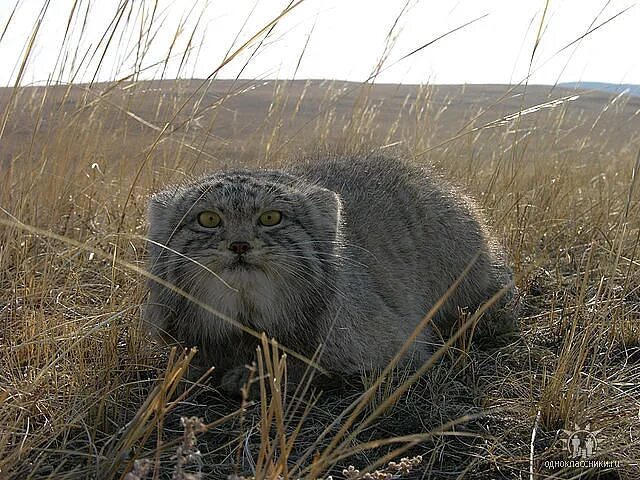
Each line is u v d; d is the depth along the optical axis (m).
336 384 0.77
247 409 0.69
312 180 0.94
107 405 0.64
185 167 1.14
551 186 1.28
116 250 0.85
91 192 1.09
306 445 0.63
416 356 0.86
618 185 1.47
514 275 1.02
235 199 0.72
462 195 1.06
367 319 0.80
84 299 0.88
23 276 0.84
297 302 0.73
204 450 0.62
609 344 0.83
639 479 0.59
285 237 0.73
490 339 0.92
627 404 0.70
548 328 0.92
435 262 0.97
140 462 0.47
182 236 0.73
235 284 0.71
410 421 0.69
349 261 0.82
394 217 0.95
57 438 0.61
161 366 0.77
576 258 1.10
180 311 0.74
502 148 1.36
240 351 0.74
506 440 0.65
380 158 1.06
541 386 0.73
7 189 0.95
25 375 0.69
